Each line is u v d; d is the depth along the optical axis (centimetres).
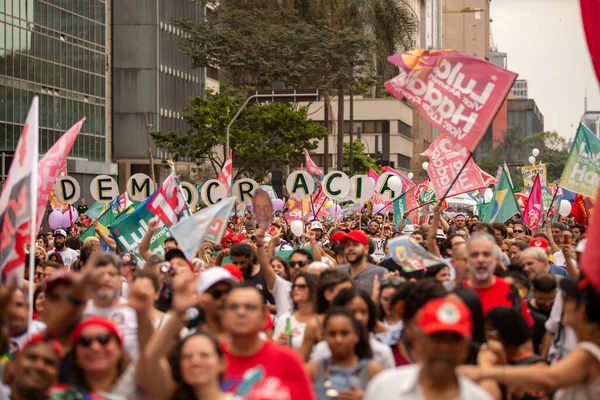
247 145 6844
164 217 1958
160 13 9369
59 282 877
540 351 1235
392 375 694
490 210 2673
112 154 9344
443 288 980
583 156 2345
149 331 832
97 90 8938
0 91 7288
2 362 951
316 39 7081
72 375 798
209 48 7450
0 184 4053
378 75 7500
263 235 1384
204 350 778
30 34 7706
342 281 1148
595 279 746
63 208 3384
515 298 1158
